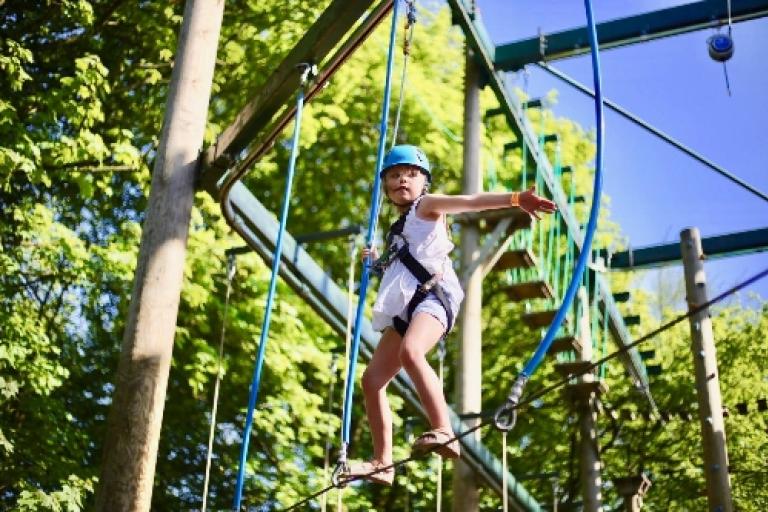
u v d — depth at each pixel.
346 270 13.33
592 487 11.09
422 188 4.12
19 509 8.15
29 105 9.74
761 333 15.25
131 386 5.83
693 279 10.23
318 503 11.14
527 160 10.65
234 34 11.48
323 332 12.05
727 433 14.88
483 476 9.60
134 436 5.73
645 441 14.80
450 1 9.55
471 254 10.15
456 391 9.73
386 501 13.40
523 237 10.77
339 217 13.34
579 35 9.84
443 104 13.15
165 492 11.70
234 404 11.48
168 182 6.37
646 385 12.75
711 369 9.87
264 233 7.13
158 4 11.07
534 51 9.97
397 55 12.74
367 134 13.21
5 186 8.52
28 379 8.68
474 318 9.90
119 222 11.24
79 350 10.77
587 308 11.57
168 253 6.18
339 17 5.60
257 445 12.02
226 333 10.88
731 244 11.59
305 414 10.88
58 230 9.06
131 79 11.29
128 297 10.30
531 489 14.51
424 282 3.85
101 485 5.67
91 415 11.01
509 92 10.26
